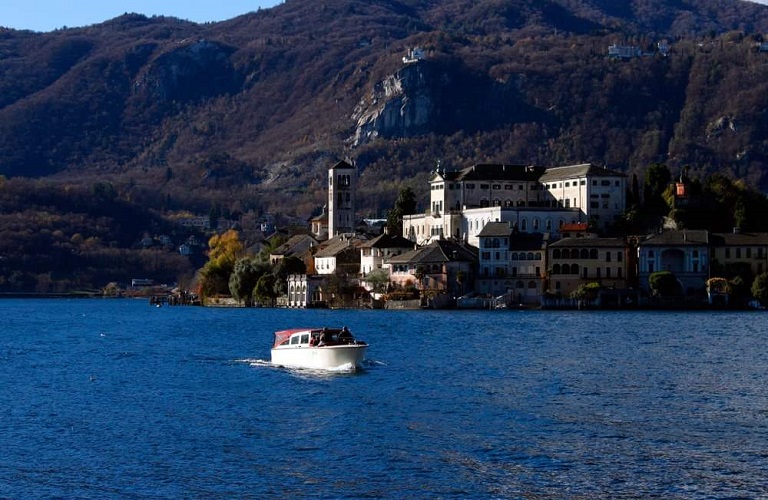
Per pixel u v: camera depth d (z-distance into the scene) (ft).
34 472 347.56
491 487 329.11
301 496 321.52
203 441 386.11
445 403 455.22
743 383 512.22
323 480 335.88
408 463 353.92
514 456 361.71
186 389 505.25
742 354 643.45
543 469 346.54
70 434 400.47
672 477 338.13
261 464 354.13
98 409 452.35
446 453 366.02
